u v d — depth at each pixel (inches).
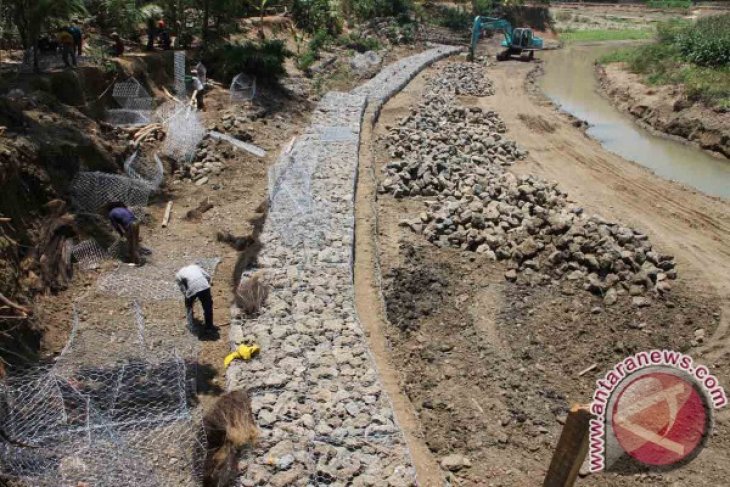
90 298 401.4
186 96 756.0
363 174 660.7
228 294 428.5
